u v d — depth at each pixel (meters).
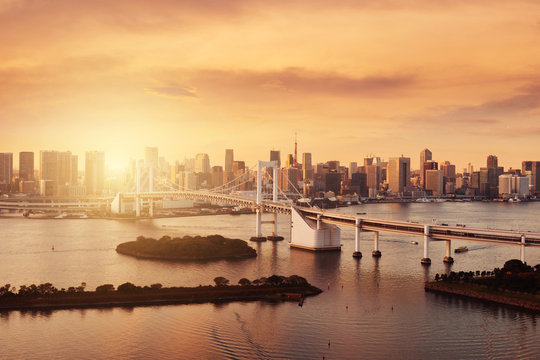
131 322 189.88
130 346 168.62
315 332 180.88
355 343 171.25
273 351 165.25
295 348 167.75
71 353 163.50
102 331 181.12
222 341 172.88
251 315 198.25
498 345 169.62
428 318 193.88
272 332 180.88
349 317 195.50
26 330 181.75
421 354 163.38
